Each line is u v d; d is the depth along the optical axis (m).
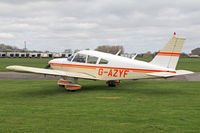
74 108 6.89
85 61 11.57
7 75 18.62
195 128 5.00
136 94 9.65
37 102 7.87
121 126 5.14
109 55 11.35
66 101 8.04
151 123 5.37
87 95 9.40
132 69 10.47
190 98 8.63
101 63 11.12
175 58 10.15
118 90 10.88
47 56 97.12
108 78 11.04
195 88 11.55
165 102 7.83
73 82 10.54
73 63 11.89
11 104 7.54
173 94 9.62
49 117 5.88
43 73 9.64
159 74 9.45
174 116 5.98
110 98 8.62
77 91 10.59
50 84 13.19
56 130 4.88
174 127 5.07
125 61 10.67
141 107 7.04
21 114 6.18
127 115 6.07
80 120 5.60
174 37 10.09
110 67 10.90
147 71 10.19
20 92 10.22
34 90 10.85
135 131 4.81
